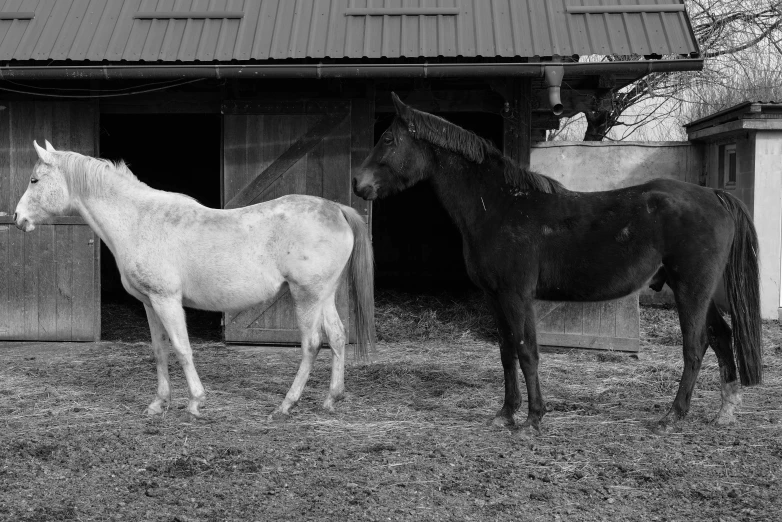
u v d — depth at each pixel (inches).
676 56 291.0
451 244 484.7
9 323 316.2
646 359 287.0
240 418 205.2
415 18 298.4
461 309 358.3
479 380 251.1
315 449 177.9
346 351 297.3
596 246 185.5
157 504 144.9
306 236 198.4
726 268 189.9
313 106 302.2
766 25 570.9
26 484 155.4
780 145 351.3
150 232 201.0
